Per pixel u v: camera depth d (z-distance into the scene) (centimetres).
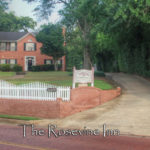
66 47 3775
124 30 2438
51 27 3659
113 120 1119
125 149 746
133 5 1736
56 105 1289
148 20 1753
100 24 2352
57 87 1368
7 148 766
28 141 847
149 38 2500
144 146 775
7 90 1458
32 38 4300
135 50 3050
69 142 830
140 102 1446
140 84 2223
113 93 1619
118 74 3450
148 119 1090
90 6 2277
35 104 1348
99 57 5022
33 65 4116
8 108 1429
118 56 4022
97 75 2816
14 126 1116
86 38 2741
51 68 4178
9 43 4262
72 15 2547
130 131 953
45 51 3797
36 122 1198
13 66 3906
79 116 1256
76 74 1491
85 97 1426
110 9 2077
